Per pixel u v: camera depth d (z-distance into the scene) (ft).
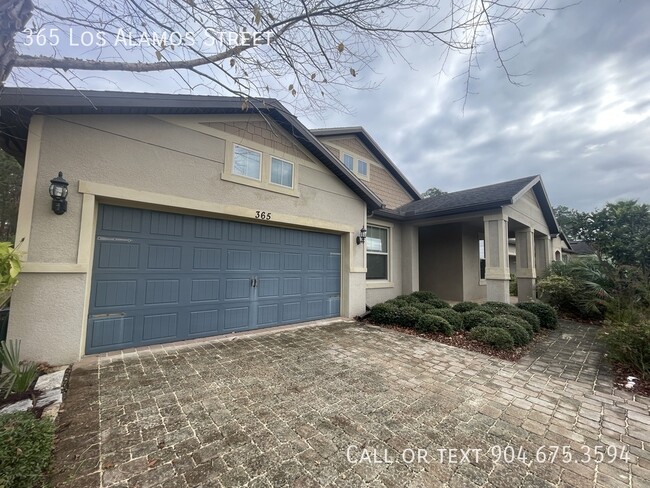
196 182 16.65
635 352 13.71
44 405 9.28
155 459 7.04
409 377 12.74
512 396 11.25
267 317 20.40
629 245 31.78
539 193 35.60
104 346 14.16
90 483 6.22
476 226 37.78
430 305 25.73
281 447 7.67
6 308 12.56
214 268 17.93
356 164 39.73
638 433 8.91
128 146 14.53
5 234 32.30
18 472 5.91
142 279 15.29
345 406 10.00
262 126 19.76
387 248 32.58
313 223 22.50
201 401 9.99
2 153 30.53
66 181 12.66
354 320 24.26
